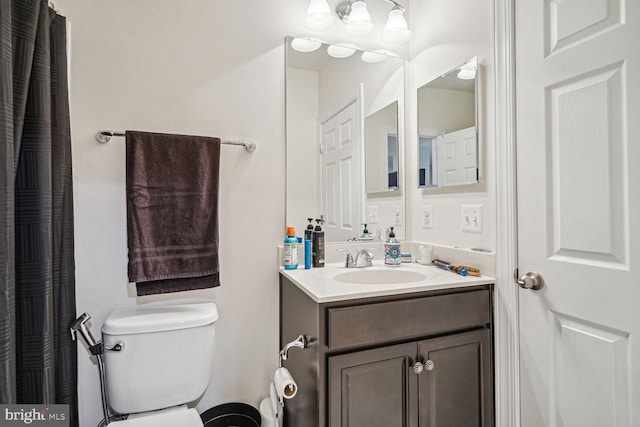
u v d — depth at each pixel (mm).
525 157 1259
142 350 1239
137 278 1292
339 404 1149
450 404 1304
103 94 1364
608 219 1017
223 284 1539
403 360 1235
